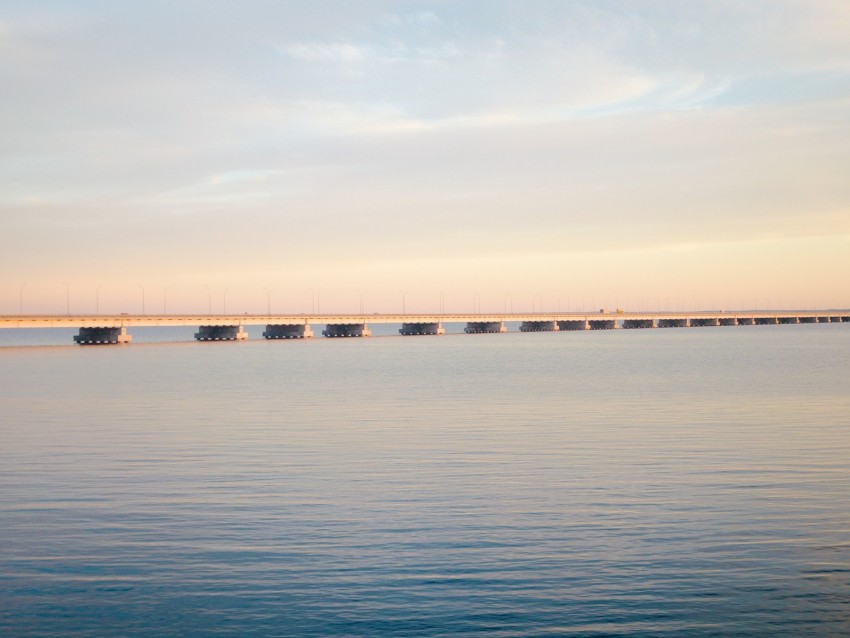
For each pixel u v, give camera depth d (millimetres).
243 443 42312
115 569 22719
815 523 26297
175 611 20062
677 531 25594
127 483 32688
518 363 114500
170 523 26906
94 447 41281
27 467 36031
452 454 38625
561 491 30844
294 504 29203
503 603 20344
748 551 23688
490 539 24984
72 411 57281
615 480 32656
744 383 76625
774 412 53625
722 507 28297
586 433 44969
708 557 23234
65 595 21016
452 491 30984
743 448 39625
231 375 93625
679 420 50062
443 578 21891
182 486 32094
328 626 19250
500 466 35656
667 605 20141
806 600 20359
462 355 140125
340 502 29422
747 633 18766
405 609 20062
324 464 36375
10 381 85750
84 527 26500
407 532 25734
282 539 25141
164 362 122312
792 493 30250
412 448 40438
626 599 20484
